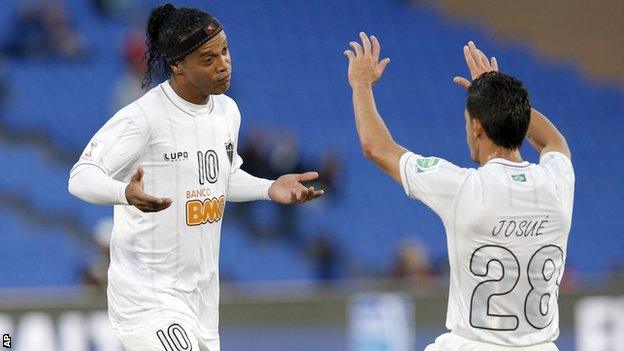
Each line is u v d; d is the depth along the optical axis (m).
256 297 41.12
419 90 75.88
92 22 70.56
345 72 74.75
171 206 19.34
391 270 62.38
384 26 79.50
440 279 52.53
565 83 79.88
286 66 74.19
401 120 73.50
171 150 19.28
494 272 17.36
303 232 62.41
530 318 17.48
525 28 82.00
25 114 64.38
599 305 43.50
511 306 17.41
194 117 19.47
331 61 75.38
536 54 81.25
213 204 19.81
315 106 71.69
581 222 70.69
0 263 57.25
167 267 19.56
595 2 82.44
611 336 43.44
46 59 67.50
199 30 18.77
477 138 17.77
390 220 64.69
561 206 17.58
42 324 37.31
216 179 19.81
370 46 18.88
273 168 58.84
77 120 65.00
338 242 62.75
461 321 17.64
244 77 72.69
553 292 17.75
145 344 19.38
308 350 41.31
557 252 17.64
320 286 58.34
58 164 62.38
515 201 17.30
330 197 64.12
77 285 57.38
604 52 81.81
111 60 68.75
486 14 82.06
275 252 60.88
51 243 58.34
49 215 59.78
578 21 82.19
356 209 64.69
